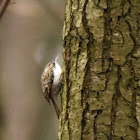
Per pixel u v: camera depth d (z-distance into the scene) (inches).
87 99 251.0
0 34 734.5
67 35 260.1
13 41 738.8
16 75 733.3
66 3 264.2
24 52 741.9
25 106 735.1
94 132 249.6
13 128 726.5
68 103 260.7
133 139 240.7
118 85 243.0
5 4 280.8
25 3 751.7
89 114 250.5
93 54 248.7
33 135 741.3
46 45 764.6
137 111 238.8
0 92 728.3
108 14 244.4
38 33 760.3
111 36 243.9
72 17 257.1
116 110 243.4
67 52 261.1
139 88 238.8
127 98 240.8
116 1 241.9
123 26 241.4
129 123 241.1
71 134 258.1
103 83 246.1
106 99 245.4
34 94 741.9
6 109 727.1
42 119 754.2
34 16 757.9
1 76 732.0
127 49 240.8
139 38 238.8
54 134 762.8
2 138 713.0
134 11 239.5
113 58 243.4
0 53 733.3
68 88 260.8
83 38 251.8
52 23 779.4
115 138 244.1
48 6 775.1
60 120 267.6
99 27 246.4
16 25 741.3
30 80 740.7
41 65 754.2
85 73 251.3
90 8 248.5
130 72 240.5
